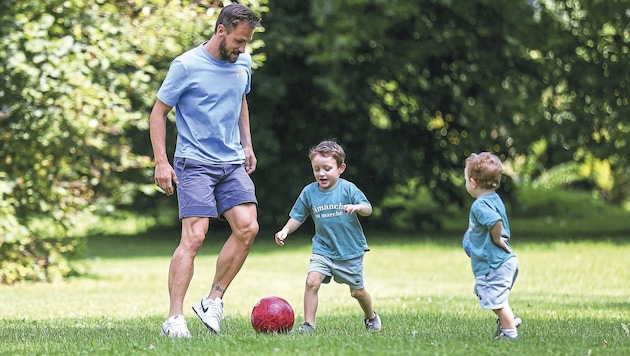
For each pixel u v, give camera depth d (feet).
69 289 83.41
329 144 45.50
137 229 172.55
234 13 43.14
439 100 149.38
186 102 43.93
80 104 84.69
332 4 127.34
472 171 41.09
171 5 86.63
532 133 138.51
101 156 94.43
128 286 86.94
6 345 39.65
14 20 80.33
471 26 140.36
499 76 141.90
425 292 78.28
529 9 130.82
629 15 126.41
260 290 80.23
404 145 150.82
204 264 113.70
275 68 141.90
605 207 199.93
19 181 88.02
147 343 38.91
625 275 93.61
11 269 86.63
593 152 136.77
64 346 38.81
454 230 158.92
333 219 44.86
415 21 141.79
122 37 86.43
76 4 82.58
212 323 43.57
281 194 146.51
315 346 36.78
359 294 45.73
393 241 134.62
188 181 43.55
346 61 142.72
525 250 116.16
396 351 35.17
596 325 47.88
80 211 91.91
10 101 84.17
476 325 48.06
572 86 134.72
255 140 138.21
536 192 194.39
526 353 35.17
